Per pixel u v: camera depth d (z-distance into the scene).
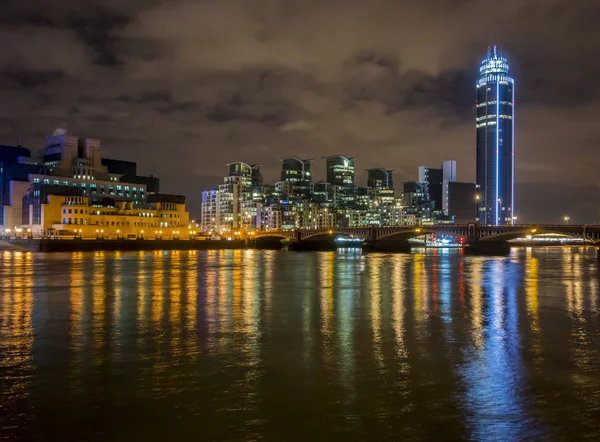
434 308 51.19
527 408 22.88
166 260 144.12
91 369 28.66
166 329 39.97
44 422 21.39
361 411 22.53
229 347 33.88
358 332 38.84
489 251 190.62
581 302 56.03
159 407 22.97
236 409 22.75
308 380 26.64
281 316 46.09
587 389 25.33
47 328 40.44
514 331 39.38
